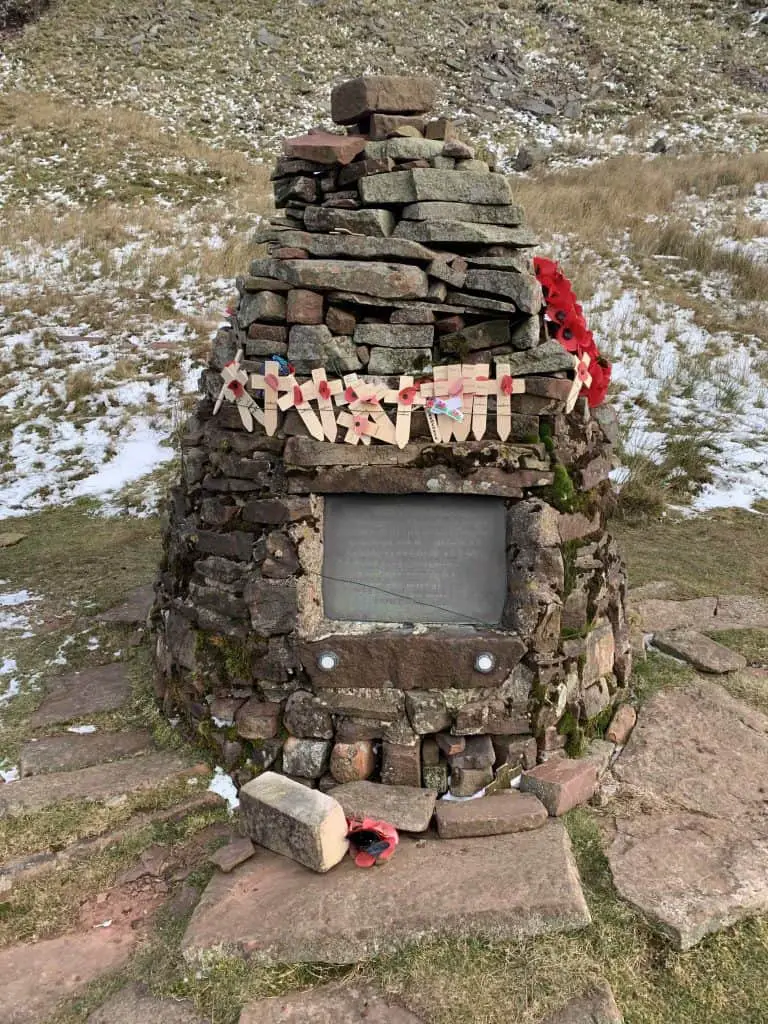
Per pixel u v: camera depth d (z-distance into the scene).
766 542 7.29
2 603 6.25
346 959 2.63
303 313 3.46
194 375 10.95
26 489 9.00
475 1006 2.45
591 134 23.36
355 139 3.59
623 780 3.57
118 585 6.52
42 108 22.06
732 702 4.22
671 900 2.79
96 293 13.30
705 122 23.62
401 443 3.44
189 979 2.61
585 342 3.88
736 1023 2.44
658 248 14.42
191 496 4.03
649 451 8.88
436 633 3.47
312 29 29.06
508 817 3.17
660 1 33.28
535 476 3.49
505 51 28.22
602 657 3.92
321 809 3.01
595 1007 2.43
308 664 3.47
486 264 3.50
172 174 19.03
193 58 26.81
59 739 4.16
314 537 3.54
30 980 2.65
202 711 3.84
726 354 10.97
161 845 3.28
